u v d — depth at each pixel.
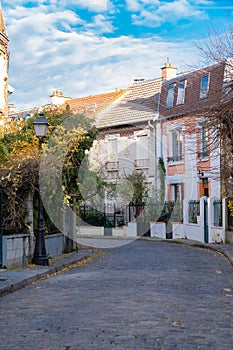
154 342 6.91
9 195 15.64
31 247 16.59
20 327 7.96
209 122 18.55
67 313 8.92
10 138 19.28
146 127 35.72
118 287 11.91
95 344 6.84
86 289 11.68
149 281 12.90
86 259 18.86
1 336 7.42
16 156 16.91
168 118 34.16
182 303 9.80
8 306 9.84
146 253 21.17
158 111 35.47
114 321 8.18
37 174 16.27
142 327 7.75
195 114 19.25
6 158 16.67
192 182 32.06
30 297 10.84
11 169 15.94
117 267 16.20
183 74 35.41
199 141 24.25
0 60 27.64
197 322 8.15
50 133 19.25
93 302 9.94
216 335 7.34
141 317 8.46
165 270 15.25
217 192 29.97
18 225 16.11
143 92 39.22
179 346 6.72
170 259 18.58
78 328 7.76
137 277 13.69
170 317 8.48
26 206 16.41
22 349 6.68
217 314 8.82
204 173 30.86
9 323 8.28
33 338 7.25
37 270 14.67
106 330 7.59
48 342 7.00
